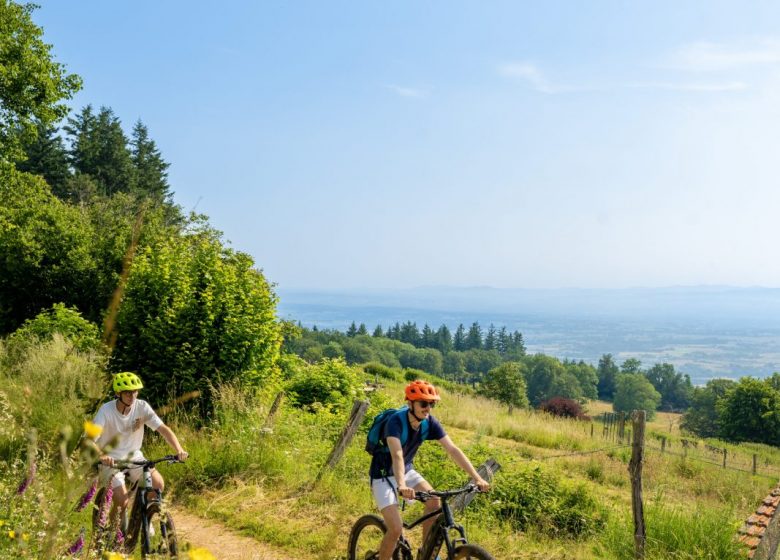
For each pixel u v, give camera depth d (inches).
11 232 932.0
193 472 364.5
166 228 687.1
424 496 196.9
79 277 922.7
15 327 912.3
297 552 279.4
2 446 211.9
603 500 469.4
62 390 374.0
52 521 88.2
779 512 283.6
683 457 791.7
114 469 210.8
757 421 2849.4
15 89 938.1
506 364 3262.8
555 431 852.6
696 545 310.2
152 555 179.5
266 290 511.5
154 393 448.1
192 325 460.4
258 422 429.1
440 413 922.7
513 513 377.7
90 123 2338.8
